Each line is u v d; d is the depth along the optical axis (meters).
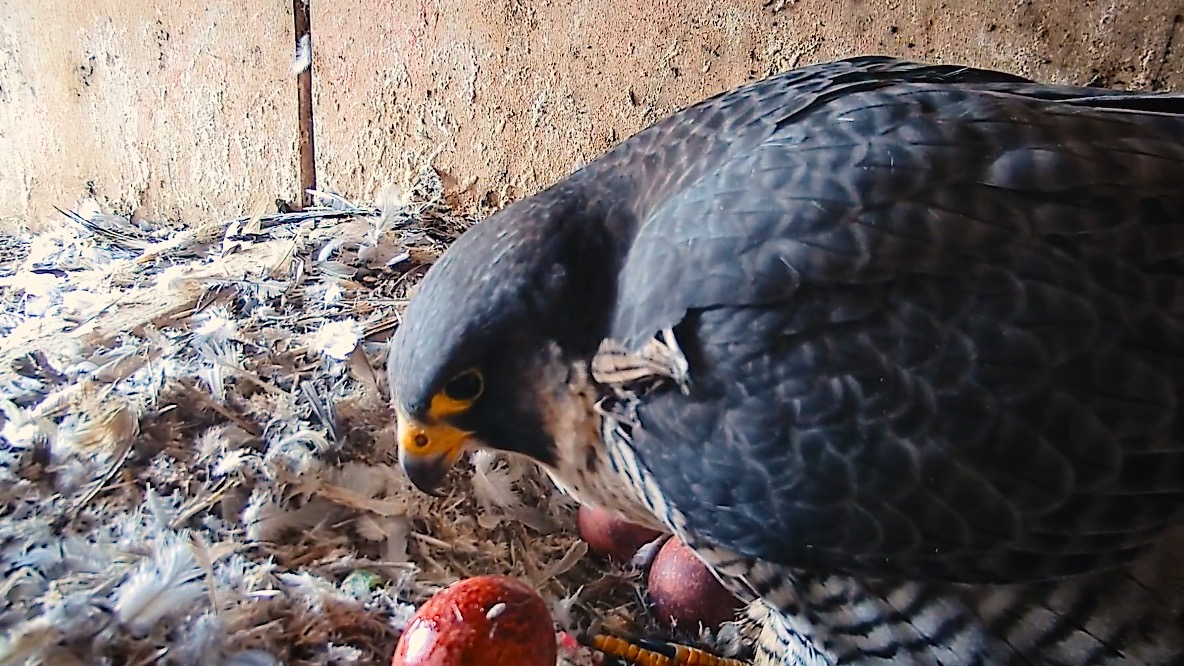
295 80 0.77
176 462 0.46
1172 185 0.33
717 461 0.34
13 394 0.49
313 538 0.44
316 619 0.39
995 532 0.33
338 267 0.62
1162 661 0.35
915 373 0.32
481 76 0.67
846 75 0.39
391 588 0.42
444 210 0.71
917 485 0.32
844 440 0.32
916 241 0.32
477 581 0.36
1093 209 0.32
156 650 0.36
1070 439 0.32
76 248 0.75
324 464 0.46
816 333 0.33
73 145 0.93
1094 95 0.37
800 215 0.33
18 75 0.93
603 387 0.37
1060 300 0.32
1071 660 0.35
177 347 0.52
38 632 0.36
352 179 0.76
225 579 0.39
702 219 0.35
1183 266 0.32
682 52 0.59
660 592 0.46
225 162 0.83
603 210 0.38
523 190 0.68
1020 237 0.32
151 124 0.86
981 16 0.51
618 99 0.62
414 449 0.39
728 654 0.45
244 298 0.58
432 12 0.68
